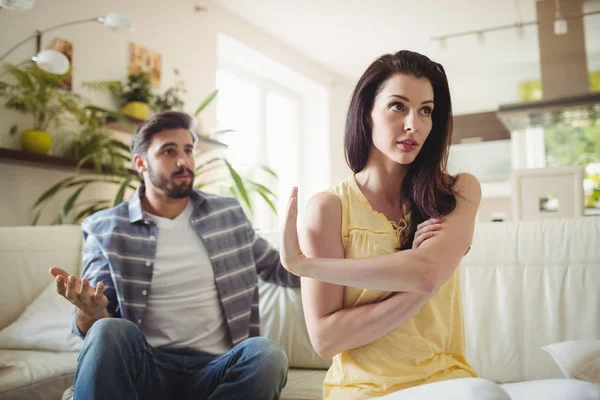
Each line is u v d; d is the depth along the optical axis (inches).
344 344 34.8
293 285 68.7
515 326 60.7
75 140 123.2
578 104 171.8
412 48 234.1
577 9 183.5
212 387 53.9
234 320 61.9
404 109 36.2
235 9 193.5
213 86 183.5
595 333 57.2
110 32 140.6
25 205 116.3
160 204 64.4
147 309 59.9
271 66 225.1
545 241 62.5
